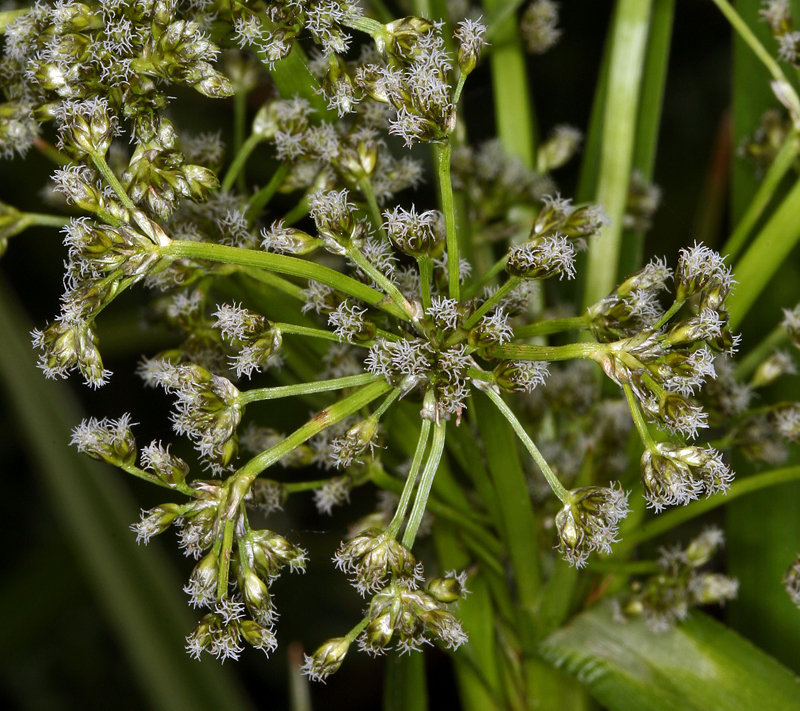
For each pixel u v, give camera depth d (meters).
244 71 0.25
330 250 0.23
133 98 0.23
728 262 0.26
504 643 0.26
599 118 0.28
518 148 0.28
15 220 0.24
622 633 0.26
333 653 0.23
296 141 0.24
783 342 0.26
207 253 0.23
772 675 0.25
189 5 0.23
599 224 0.24
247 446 0.25
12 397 0.27
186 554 0.23
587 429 0.26
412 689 0.26
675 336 0.23
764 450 0.25
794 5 0.27
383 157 0.24
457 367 0.23
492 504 0.25
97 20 0.23
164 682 0.27
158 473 0.23
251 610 0.23
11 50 0.23
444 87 0.23
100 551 0.27
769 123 0.27
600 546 0.23
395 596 0.23
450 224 0.23
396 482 0.25
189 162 0.24
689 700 0.25
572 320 0.23
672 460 0.23
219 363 0.24
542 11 0.28
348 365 0.25
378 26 0.23
